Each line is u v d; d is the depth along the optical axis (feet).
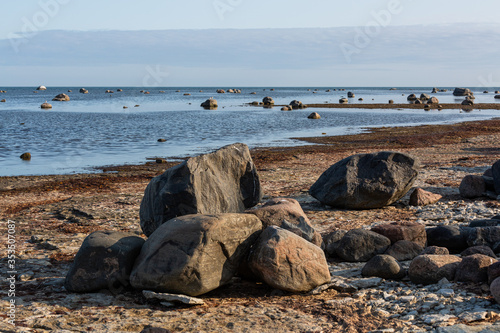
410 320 19.21
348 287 23.04
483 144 92.43
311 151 85.92
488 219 32.30
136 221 39.27
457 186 51.26
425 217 38.22
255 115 189.88
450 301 20.63
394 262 24.73
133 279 22.09
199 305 21.36
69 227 37.42
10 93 557.74
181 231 22.07
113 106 263.29
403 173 42.27
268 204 30.73
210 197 31.32
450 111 220.64
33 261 29.01
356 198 41.70
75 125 141.38
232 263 22.82
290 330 18.35
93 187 55.72
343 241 28.76
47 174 66.03
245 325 18.83
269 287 23.94
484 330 17.34
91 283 23.07
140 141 104.68
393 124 150.00
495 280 20.45
